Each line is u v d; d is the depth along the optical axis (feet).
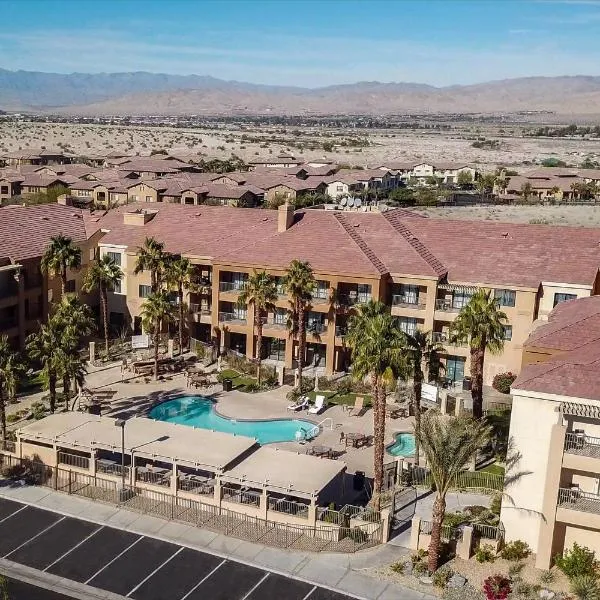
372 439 168.76
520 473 122.72
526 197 525.34
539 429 120.57
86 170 546.26
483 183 569.64
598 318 142.41
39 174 514.68
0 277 211.00
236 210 252.21
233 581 117.39
